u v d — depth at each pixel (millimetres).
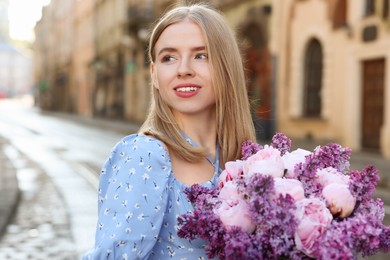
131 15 36594
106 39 45812
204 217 1652
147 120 1974
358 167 12922
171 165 1813
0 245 6527
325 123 17859
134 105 38469
